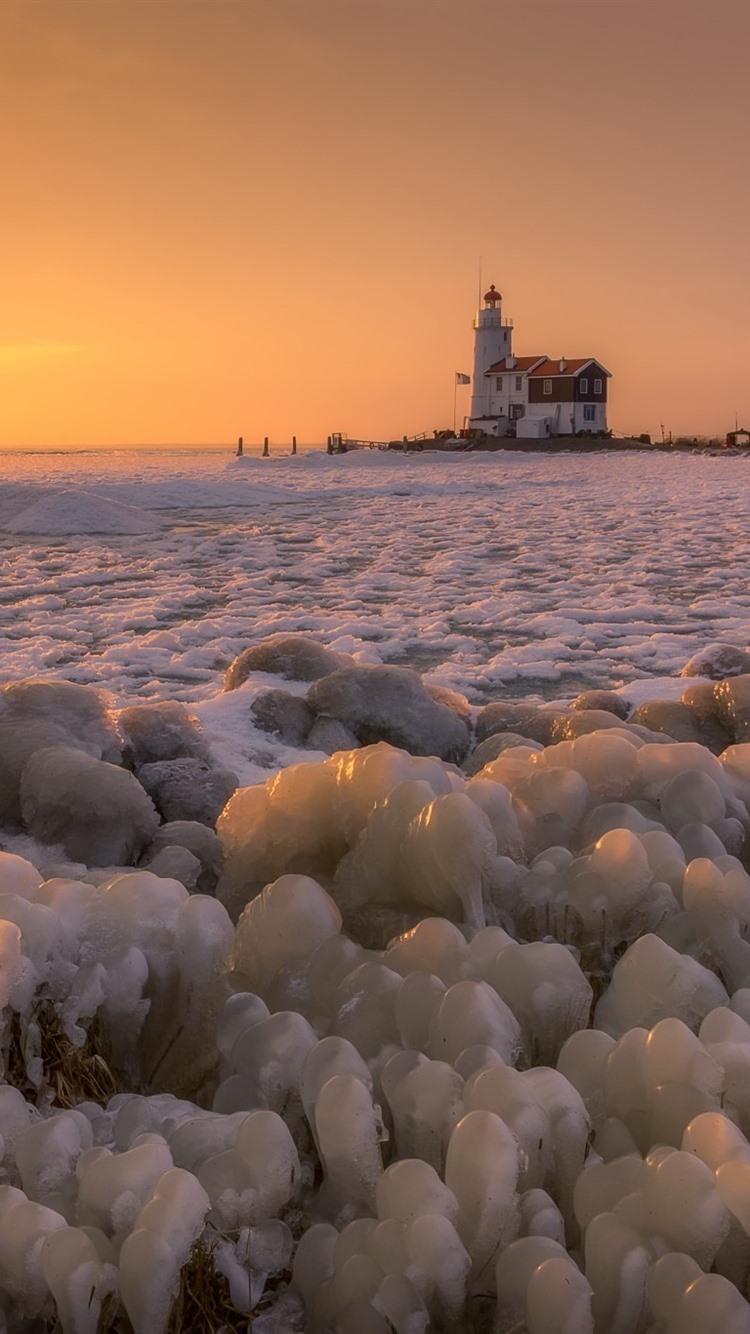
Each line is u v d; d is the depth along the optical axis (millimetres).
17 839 2959
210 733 5082
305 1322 1248
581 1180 1276
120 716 3967
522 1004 1547
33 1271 1195
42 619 11055
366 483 37375
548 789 2271
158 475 44188
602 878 1856
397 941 1743
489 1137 1196
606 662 8594
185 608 11984
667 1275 1134
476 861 1826
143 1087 1729
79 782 2904
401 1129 1361
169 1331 1197
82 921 1771
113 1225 1239
